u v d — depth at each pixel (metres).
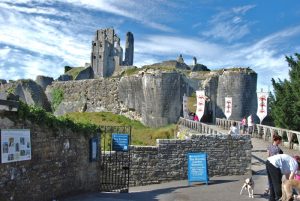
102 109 48.84
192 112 40.69
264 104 28.36
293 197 9.61
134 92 46.22
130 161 18.95
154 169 19.16
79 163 14.66
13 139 10.34
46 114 12.16
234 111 42.09
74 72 92.00
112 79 48.91
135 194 14.98
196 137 19.62
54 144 12.76
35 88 52.75
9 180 10.23
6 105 9.88
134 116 45.94
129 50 99.12
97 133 16.48
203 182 17.56
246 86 42.50
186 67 75.31
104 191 16.25
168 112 42.66
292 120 28.23
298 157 10.42
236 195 13.91
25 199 11.01
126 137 17.02
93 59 93.75
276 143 11.42
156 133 33.47
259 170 19.75
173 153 19.41
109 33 94.75
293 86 28.48
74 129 14.11
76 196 13.92
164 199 13.45
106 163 18.42
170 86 42.88
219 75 43.97
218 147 19.61
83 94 50.72
